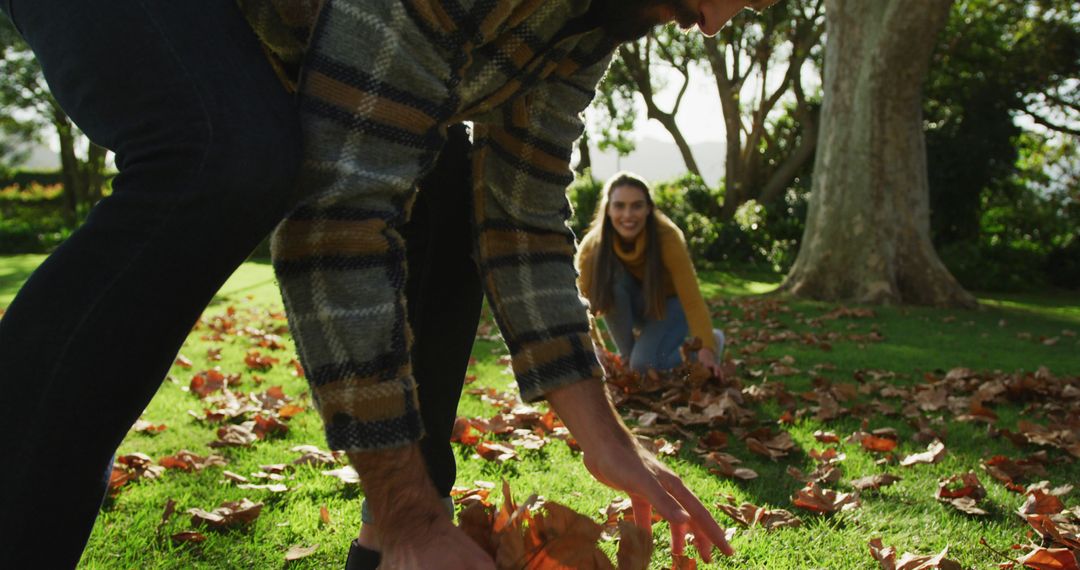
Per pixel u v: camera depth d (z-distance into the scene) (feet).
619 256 12.69
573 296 4.10
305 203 2.85
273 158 2.70
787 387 12.75
